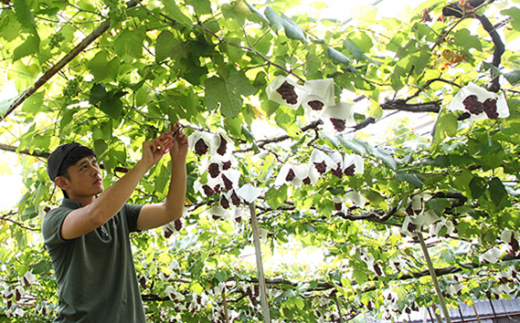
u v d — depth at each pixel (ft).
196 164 7.91
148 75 4.25
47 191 7.52
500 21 5.32
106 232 4.49
